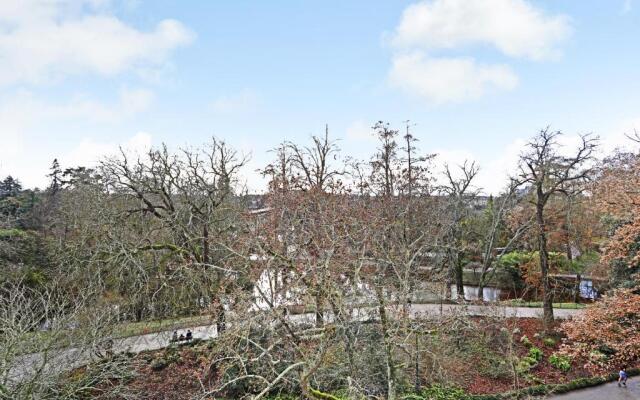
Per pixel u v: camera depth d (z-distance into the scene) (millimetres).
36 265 30594
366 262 16312
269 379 15273
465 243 35906
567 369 24141
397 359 18375
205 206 24906
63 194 39375
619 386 22516
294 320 17156
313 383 14891
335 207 18109
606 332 13000
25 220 41594
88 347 17781
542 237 28094
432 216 27672
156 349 23703
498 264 38062
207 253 23000
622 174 16094
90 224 24141
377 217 18641
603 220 21969
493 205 39594
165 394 19594
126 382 20516
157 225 25531
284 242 14508
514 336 27094
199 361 21672
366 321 14430
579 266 35875
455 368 22203
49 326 18203
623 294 13344
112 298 24484
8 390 14266
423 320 19609
